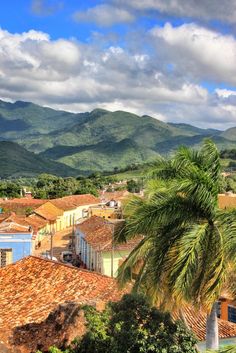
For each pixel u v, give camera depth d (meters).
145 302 14.39
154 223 14.53
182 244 13.72
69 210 93.44
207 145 15.80
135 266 15.95
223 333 20.20
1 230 47.66
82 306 16.70
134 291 15.12
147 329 13.84
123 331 13.74
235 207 14.64
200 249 13.80
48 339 16.23
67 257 57.50
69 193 118.75
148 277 14.34
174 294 13.37
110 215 73.69
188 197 14.56
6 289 23.52
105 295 20.30
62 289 22.12
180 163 15.64
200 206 14.51
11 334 16.80
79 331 16.16
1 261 46.19
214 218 14.53
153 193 15.11
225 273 13.52
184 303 13.62
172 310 14.27
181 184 14.36
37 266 25.05
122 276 15.52
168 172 16.17
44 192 117.75
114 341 13.77
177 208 14.54
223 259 13.53
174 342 13.75
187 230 14.23
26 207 87.31
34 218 75.81
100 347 14.32
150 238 14.94
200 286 13.71
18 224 53.84
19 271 25.16
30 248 46.84
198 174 14.62
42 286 22.77
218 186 15.09
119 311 14.62
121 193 108.50
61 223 88.75
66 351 14.77
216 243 13.84
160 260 14.23
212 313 14.77
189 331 14.38
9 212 73.56
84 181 148.75
